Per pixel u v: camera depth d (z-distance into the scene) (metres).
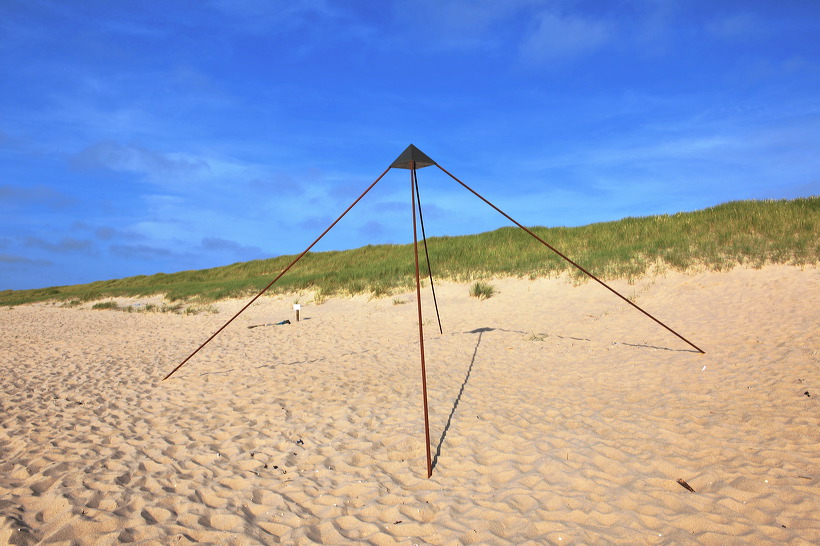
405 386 7.68
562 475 4.29
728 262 13.66
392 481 4.39
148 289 31.89
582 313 13.17
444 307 16.05
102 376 9.20
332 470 4.65
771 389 6.21
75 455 5.15
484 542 3.34
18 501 4.07
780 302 10.62
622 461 4.54
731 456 4.52
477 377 8.12
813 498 3.69
